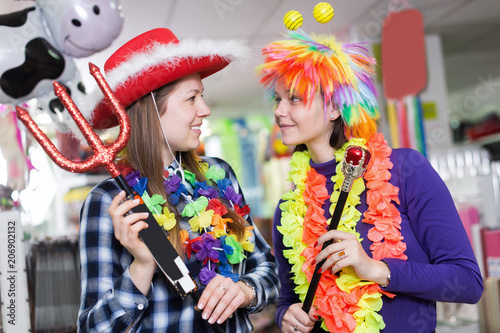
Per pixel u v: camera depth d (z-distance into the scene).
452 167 3.36
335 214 1.06
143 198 1.01
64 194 3.85
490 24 4.48
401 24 3.55
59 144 2.87
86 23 1.92
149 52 1.01
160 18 3.53
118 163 1.09
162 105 1.08
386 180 1.14
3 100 1.85
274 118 1.26
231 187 1.21
